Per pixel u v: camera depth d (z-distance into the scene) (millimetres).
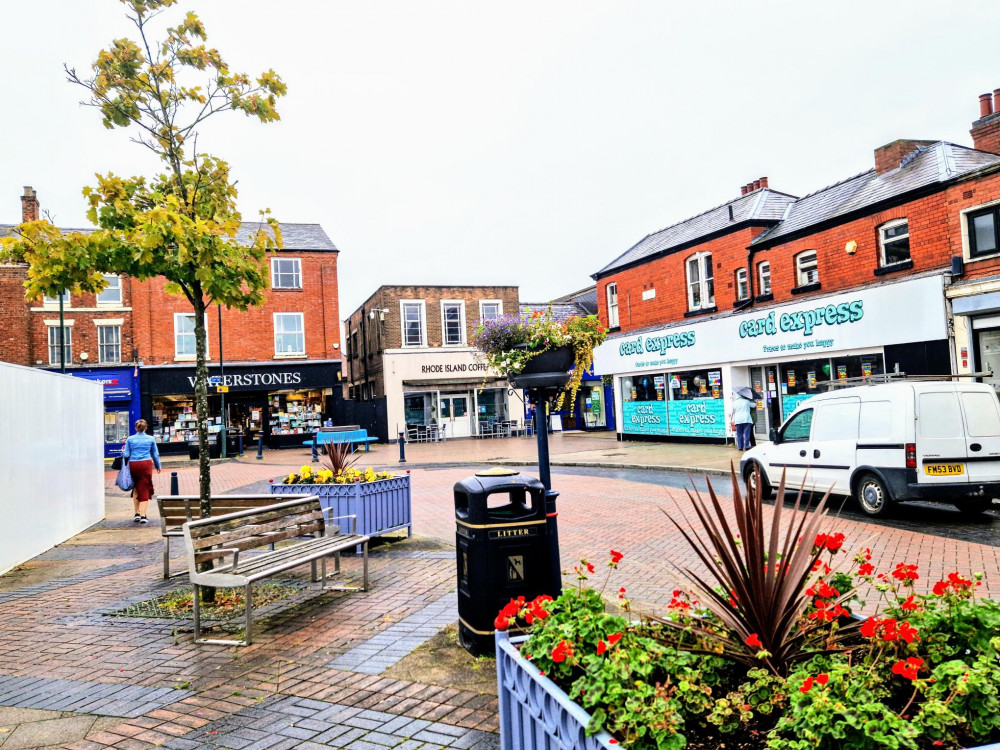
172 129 6938
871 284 16438
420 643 5043
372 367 35438
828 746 2080
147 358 29922
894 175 17328
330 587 6699
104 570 7984
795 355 18500
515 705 3023
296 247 32875
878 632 2592
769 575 2771
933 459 9016
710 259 22703
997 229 14070
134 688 4426
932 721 2088
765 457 11562
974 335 14477
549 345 5984
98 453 12094
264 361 31828
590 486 14148
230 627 5629
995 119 17422
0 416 7930
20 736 3777
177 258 6422
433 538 9156
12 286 28156
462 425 33094
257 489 15703
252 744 3623
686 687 2400
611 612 5488
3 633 5684
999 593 5902
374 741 3609
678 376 23203
